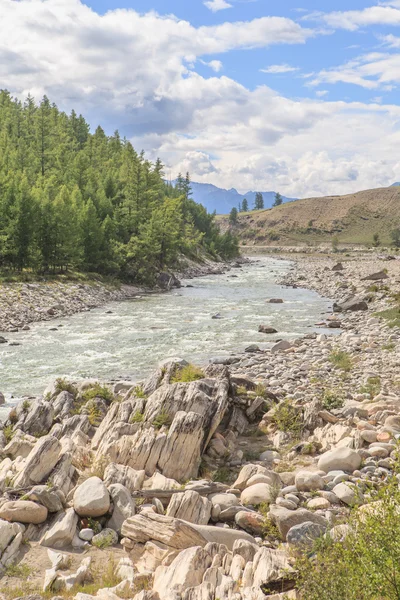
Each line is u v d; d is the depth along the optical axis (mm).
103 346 38875
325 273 105312
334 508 11898
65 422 18688
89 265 83312
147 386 20375
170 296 74250
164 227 101688
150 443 15031
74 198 93562
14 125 163625
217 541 10383
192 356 35250
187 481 14320
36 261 74875
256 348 36531
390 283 75375
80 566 9711
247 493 12734
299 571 7336
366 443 16203
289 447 16719
